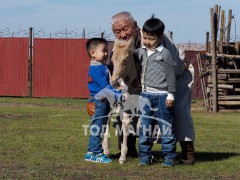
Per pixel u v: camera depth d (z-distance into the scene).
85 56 24.88
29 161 8.02
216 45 21.00
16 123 13.40
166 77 7.41
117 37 7.54
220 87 21.38
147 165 7.73
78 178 6.80
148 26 7.31
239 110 20.92
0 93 25.28
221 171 7.57
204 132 12.86
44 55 25.06
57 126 12.96
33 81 25.14
